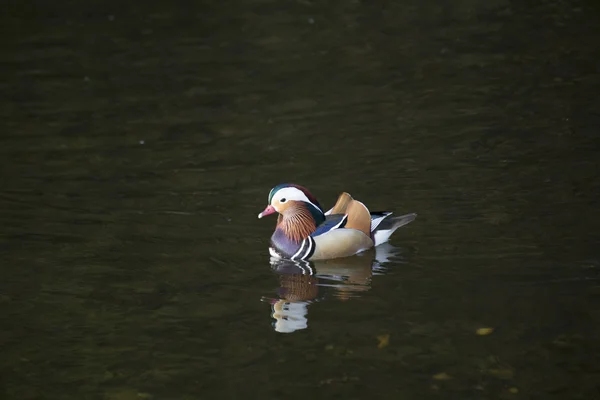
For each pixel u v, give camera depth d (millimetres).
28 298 12125
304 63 23828
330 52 24641
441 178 16031
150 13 29172
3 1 30484
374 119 19469
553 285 11922
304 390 9828
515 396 9578
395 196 15359
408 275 12539
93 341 11016
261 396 9734
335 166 16938
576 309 11266
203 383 10047
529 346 10492
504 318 11148
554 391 9633
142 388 9977
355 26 26969
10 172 17016
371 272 12742
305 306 11758
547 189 15156
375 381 9953
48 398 9836
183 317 11539
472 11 27797
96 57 24891
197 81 22688
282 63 23891
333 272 12812
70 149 18312
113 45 25938
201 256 13391
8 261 13258
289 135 18781
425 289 12062
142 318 11555
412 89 21297
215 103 21047
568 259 12641
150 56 24844
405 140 18109
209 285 12453
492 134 18031
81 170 17109
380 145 17906
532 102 19734
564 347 10438
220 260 13258
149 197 15734
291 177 16500
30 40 26531
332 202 15203
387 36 25797
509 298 11641
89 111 20703
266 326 11242
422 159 17016
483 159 16781
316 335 10984
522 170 16078
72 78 23125
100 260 13273
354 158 17312
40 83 22750
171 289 12344
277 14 28672
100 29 27562
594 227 13602
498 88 20875
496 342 10617
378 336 10898
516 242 13305
